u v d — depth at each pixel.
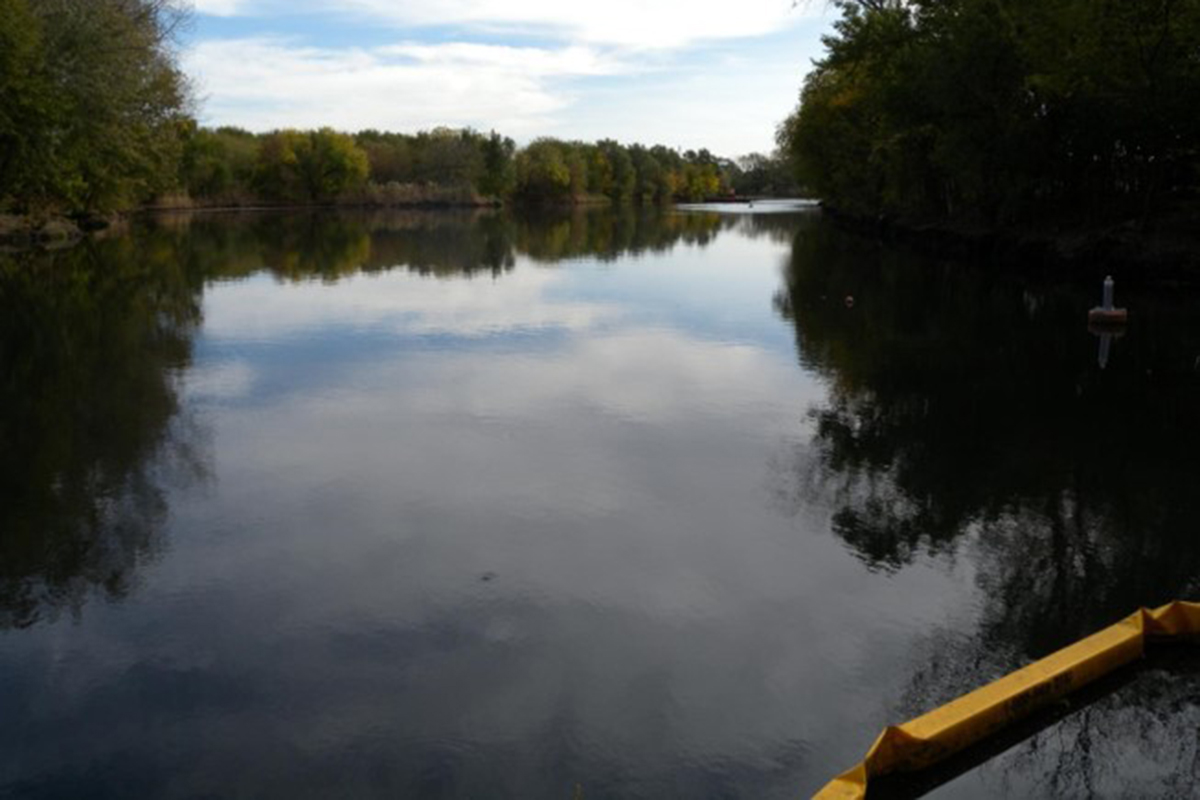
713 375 13.89
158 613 6.38
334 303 21.95
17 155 35.34
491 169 110.25
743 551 7.41
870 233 51.41
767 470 9.39
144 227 53.97
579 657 5.78
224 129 107.31
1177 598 6.59
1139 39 23.69
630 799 4.47
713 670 5.62
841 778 4.38
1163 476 9.16
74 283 25.62
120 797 4.51
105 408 11.89
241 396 12.53
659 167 137.00
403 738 4.95
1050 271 27.39
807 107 57.19
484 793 4.51
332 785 4.58
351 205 99.44
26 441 10.41
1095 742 4.91
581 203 124.44
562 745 4.89
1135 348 15.51
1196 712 5.16
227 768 4.71
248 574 6.98
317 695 5.36
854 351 15.77
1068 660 5.40
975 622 6.24
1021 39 28.27
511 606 6.45
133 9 42.25
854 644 5.95
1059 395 12.45
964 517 8.14
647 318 19.48
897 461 9.70
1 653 5.86
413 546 7.48
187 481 9.05
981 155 30.59
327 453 9.93
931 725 4.77
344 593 6.65
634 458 9.77
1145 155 25.50
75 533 7.78
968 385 13.13
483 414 11.55
